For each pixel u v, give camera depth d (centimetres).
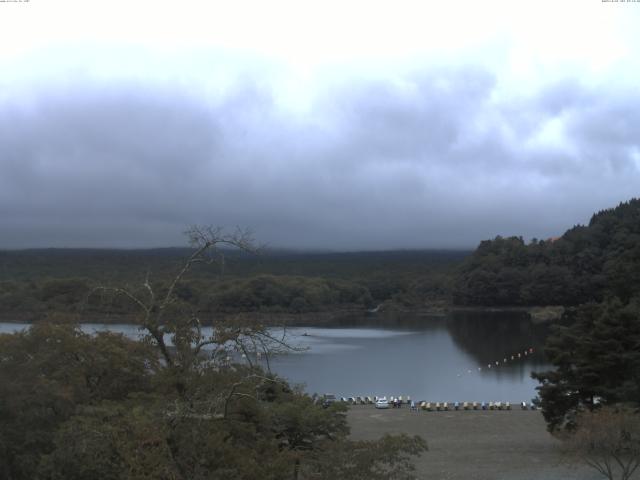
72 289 17100
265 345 2856
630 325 6444
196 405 2706
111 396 4275
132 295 2872
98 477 3053
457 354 17862
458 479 5425
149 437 2528
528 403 10950
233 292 19112
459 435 7831
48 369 4341
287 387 4400
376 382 13700
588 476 5341
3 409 3641
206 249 2875
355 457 3145
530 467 5825
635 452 4778
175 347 3056
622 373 6331
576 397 6506
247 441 2973
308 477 3159
